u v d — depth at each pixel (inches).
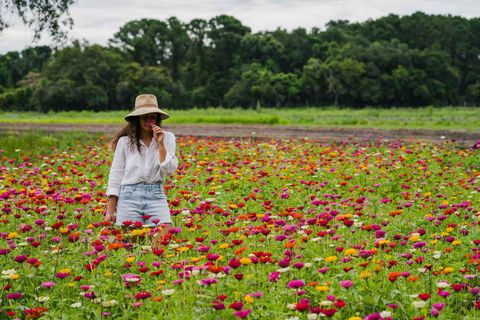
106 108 3777.1
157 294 175.5
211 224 260.1
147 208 239.1
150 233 223.6
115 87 3826.3
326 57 4719.5
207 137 856.3
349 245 218.1
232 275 187.2
